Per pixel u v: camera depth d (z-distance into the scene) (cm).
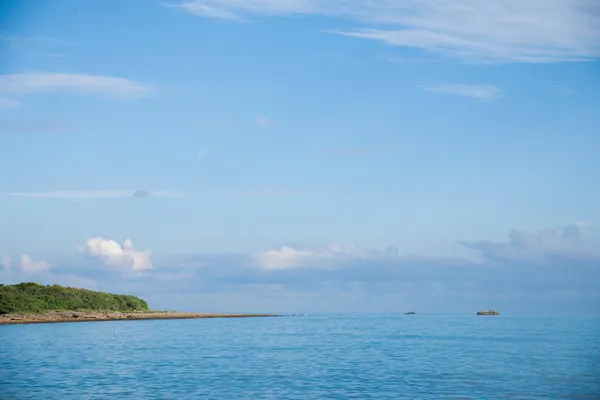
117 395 6216
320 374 7738
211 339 13988
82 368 8288
